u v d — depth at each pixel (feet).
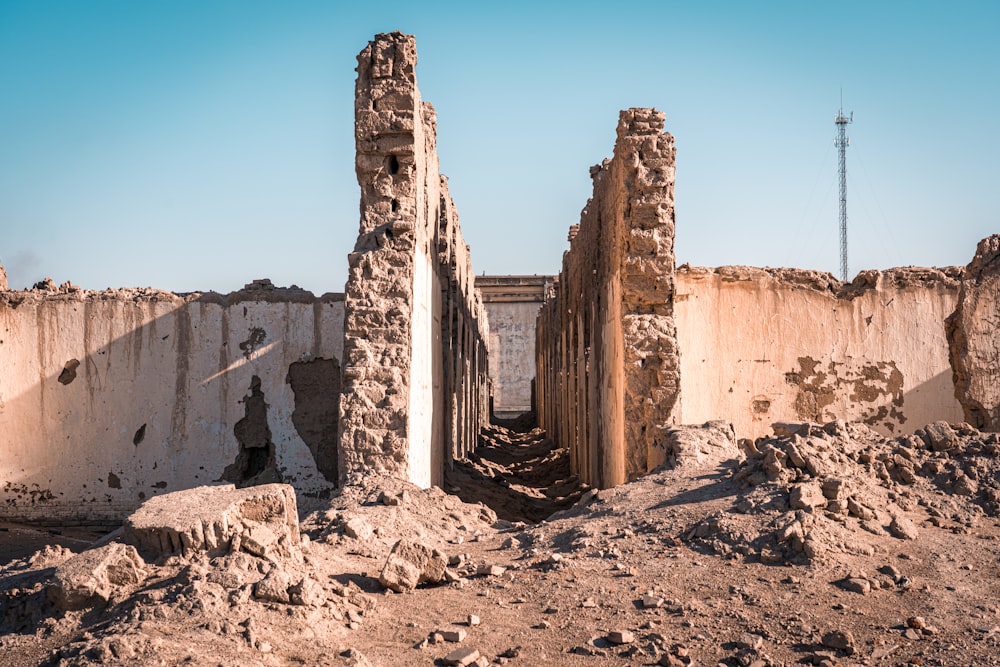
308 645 19.69
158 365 48.57
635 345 42.01
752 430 49.75
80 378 48.70
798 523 26.32
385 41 41.78
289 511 24.39
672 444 36.65
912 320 50.85
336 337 48.29
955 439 32.55
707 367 49.96
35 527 47.80
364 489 36.01
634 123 43.80
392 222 40.24
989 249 44.73
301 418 48.03
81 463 48.32
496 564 27.71
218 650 18.49
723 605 22.72
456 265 69.31
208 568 21.66
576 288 70.28
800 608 22.26
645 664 19.49
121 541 23.07
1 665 18.52
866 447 32.50
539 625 21.94
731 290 50.55
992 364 43.96
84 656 17.81
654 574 25.09
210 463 48.06
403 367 38.60
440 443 55.31
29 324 48.85
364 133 41.04
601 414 52.42
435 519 34.19
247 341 48.49
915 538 26.99
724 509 28.58
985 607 22.13
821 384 50.29
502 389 162.09
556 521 32.53
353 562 27.43
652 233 42.98
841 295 50.90
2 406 48.49
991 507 29.60
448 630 21.22
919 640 20.34
